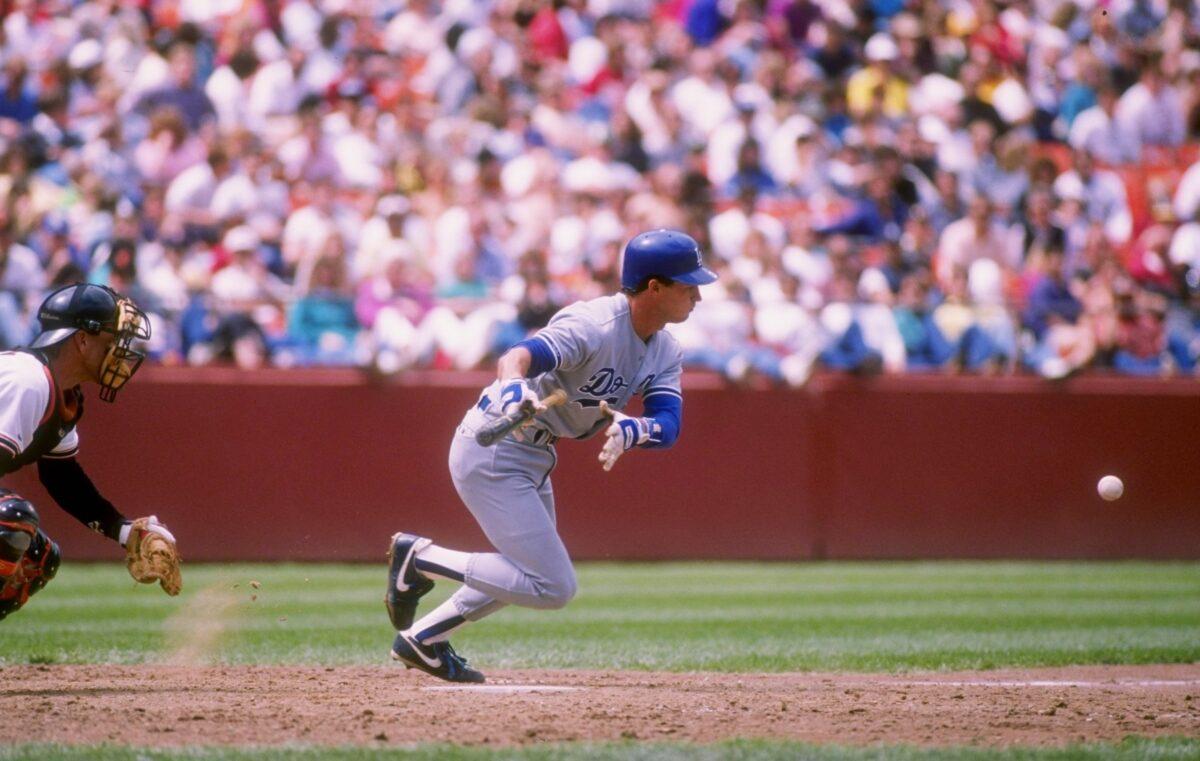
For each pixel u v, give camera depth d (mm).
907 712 19266
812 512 47969
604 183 57344
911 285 51375
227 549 44406
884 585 41719
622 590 40219
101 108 56312
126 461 43781
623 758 15320
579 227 53438
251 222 52219
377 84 60531
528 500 19906
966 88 64062
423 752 15484
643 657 27062
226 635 29688
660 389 19953
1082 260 55875
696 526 47344
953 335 49750
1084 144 64062
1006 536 48906
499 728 17328
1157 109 65062
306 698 20047
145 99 56875
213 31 60938
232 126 57562
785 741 16578
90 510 20219
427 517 45531
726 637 30500
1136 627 32688
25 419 18000
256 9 62062
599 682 23031
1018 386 49156
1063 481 49250
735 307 49094
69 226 49469
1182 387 49875
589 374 19375
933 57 65812
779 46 66438
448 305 47031
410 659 20938
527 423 17828
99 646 27406
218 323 45469
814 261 54406
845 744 16641
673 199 55188
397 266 47844
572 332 18891
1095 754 16000
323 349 46281
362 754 15344
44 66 58344
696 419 47469
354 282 49531
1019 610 36000
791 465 47906
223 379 44562
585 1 66250
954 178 58281
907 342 49594
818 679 24047
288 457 44875
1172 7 68438
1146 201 62469
